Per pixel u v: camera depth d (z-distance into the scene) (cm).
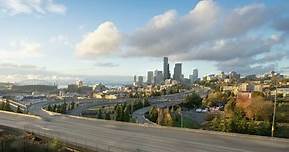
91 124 6294
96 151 3584
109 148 3694
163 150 3581
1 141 4031
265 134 5581
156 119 10194
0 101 13762
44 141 4509
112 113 10962
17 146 3834
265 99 10294
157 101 17312
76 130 5475
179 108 12619
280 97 11600
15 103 14100
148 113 12081
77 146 3909
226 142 3891
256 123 5909
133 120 9419
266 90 14700
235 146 3628
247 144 3725
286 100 10225
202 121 9500
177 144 3900
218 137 4281
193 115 11031
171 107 14150
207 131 4772
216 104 14912
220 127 6025
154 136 4578
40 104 14700
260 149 3434
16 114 8988
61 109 11906
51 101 16525
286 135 5459
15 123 6825
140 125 5900
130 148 3709
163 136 4547
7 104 11294
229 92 16800
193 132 4828
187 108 14750
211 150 3475
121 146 3856
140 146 3841
